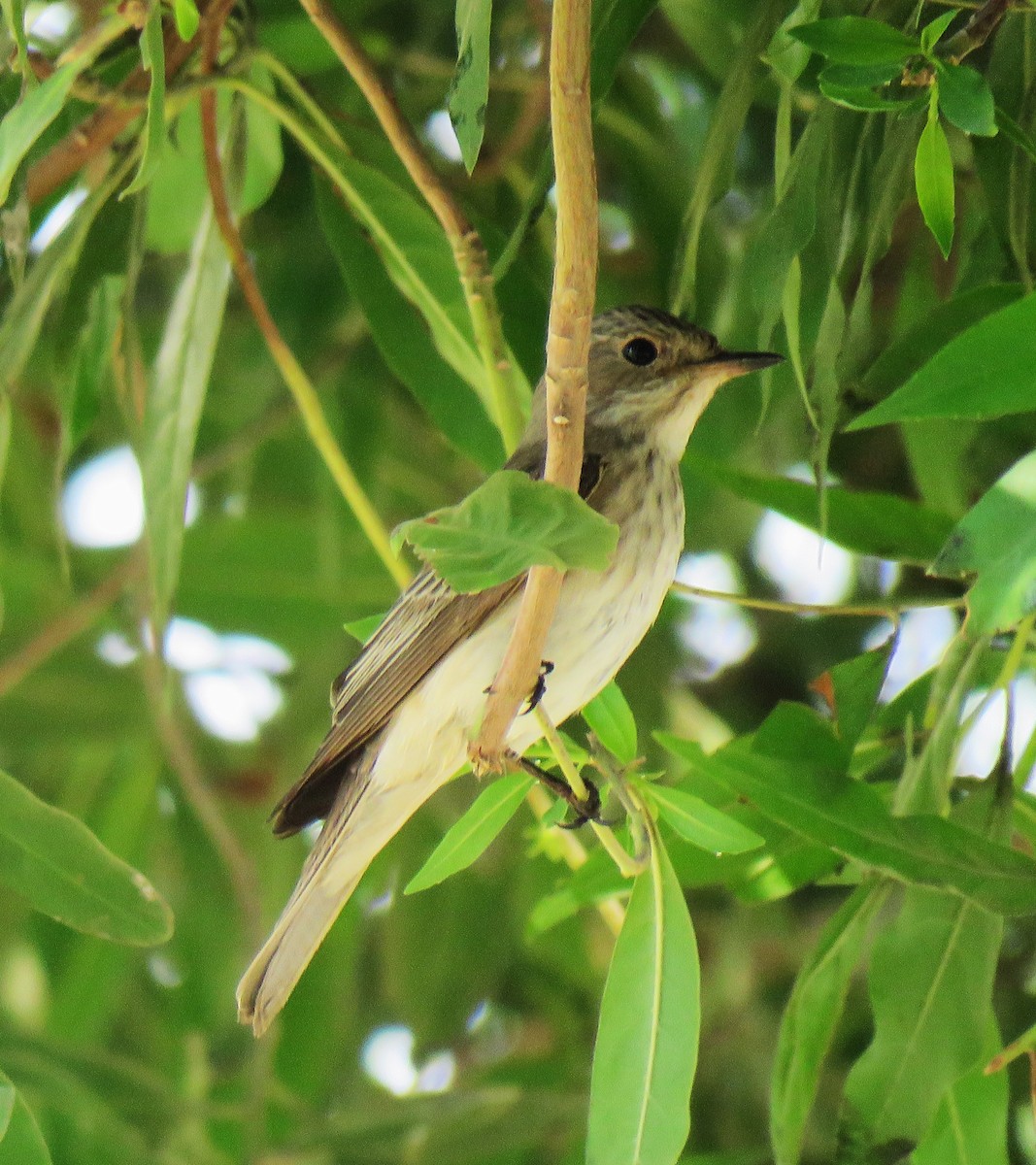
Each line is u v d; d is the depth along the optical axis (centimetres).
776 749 834
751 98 852
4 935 1267
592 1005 1253
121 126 926
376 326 1017
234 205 1010
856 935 812
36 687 1227
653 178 1146
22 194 852
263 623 1236
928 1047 781
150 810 1285
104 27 733
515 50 1155
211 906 1287
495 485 604
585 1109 1112
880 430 1180
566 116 583
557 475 623
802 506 890
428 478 1280
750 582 1298
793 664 1282
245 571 1233
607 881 878
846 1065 1116
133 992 1320
